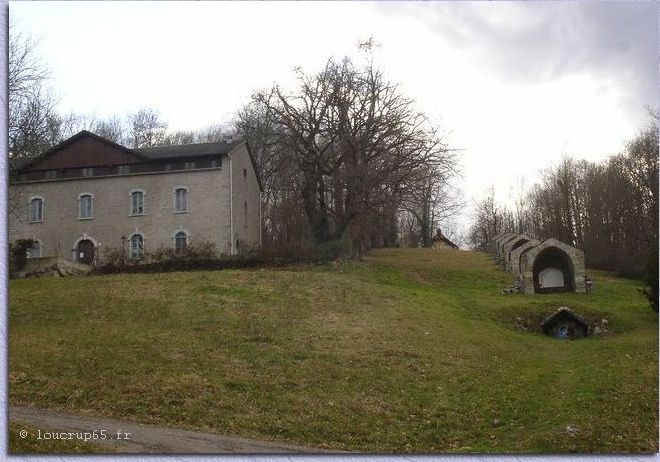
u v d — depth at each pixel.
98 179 49.91
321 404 15.84
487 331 27.89
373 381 18.12
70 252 49.34
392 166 45.47
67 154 50.66
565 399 16.06
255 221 56.06
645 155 56.44
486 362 21.45
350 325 24.81
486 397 17.06
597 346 25.53
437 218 90.06
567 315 31.08
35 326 22.53
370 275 41.47
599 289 40.41
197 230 47.59
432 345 22.98
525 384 18.45
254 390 16.53
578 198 71.94
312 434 13.79
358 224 47.22
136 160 49.38
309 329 23.59
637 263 49.59
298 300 28.61
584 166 73.75
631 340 25.91
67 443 10.99
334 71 47.41
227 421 14.18
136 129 83.38
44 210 50.31
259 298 28.41
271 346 20.92
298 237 54.28
